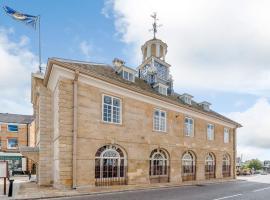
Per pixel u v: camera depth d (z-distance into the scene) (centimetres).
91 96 1636
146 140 1947
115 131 1736
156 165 2052
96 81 1661
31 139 3584
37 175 1936
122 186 1670
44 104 1828
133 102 1897
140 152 1883
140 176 1853
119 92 1803
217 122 2877
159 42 2866
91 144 1587
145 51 2952
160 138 2075
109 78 1703
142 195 1367
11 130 3728
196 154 2462
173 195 1398
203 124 2636
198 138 2525
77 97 1563
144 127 1950
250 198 1341
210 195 1430
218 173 2788
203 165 2547
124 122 1805
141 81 2422
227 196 1399
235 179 2838
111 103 1755
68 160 1489
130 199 1217
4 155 3472
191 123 2495
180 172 2233
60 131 1487
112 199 1207
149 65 2630
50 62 1512
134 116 1884
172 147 2184
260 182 2509
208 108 3009
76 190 1434
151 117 2027
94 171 1580
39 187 1623
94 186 1567
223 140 2962
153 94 1997
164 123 2166
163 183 2000
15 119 3862
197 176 2438
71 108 1552
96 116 1642
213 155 2762
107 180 1667
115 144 1727
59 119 1502
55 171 1633
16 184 1866
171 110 2245
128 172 1775
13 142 3709
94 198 1230
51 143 1795
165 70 2733
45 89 1855
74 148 1497
